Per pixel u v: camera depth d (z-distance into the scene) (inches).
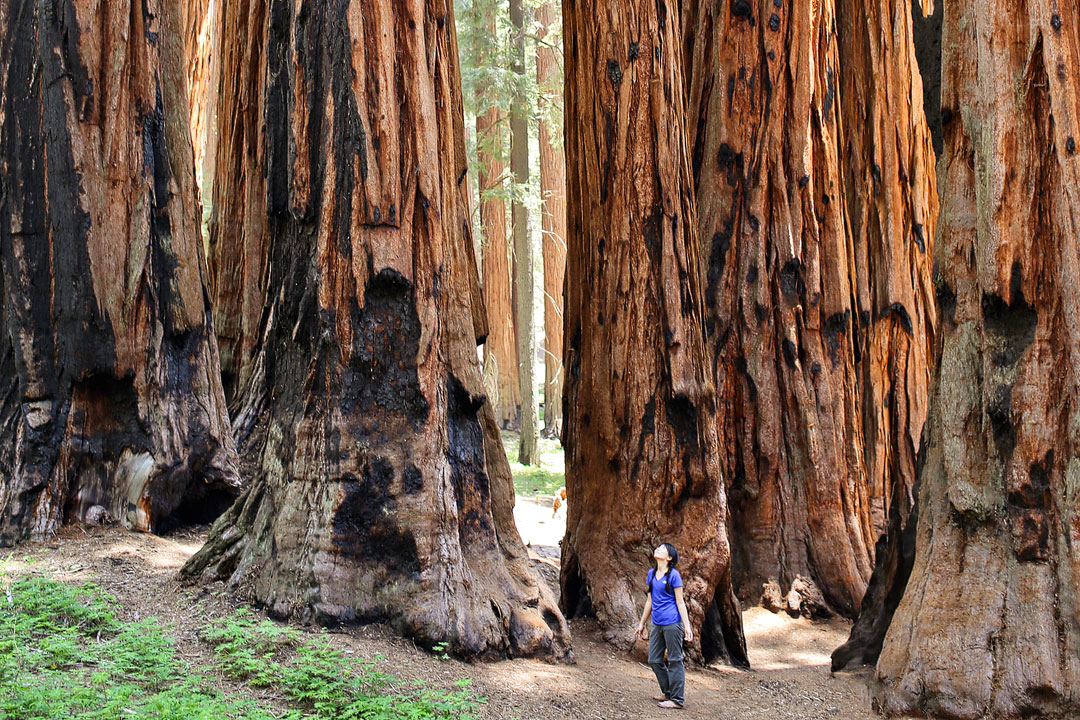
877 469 469.7
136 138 344.2
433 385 266.7
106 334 330.6
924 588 258.1
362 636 242.8
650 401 348.5
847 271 466.6
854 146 486.6
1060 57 249.8
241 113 463.2
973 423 259.6
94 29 334.6
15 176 329.4
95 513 327.6
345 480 254.7
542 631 272.1
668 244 349.1
